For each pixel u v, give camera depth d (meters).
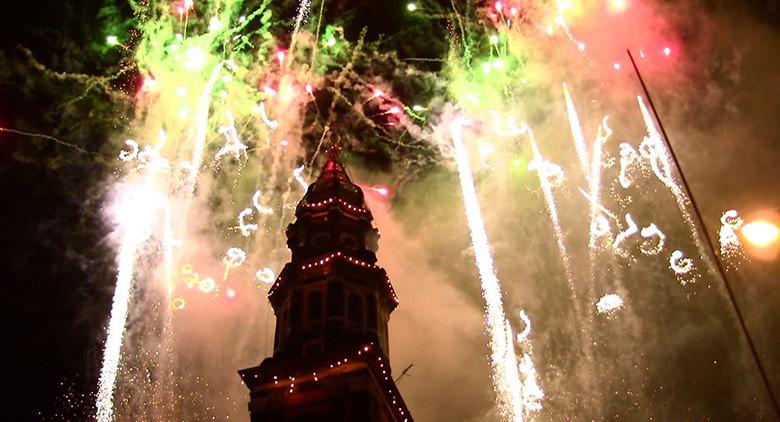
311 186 53.12
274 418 39.66
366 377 40.25
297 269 46.78
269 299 47.34
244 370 41.53
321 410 39.53
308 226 49.81
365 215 51.19
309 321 44.00
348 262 46.88
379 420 40.25
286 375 41.00
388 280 48.19
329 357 41.00
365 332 44.16
